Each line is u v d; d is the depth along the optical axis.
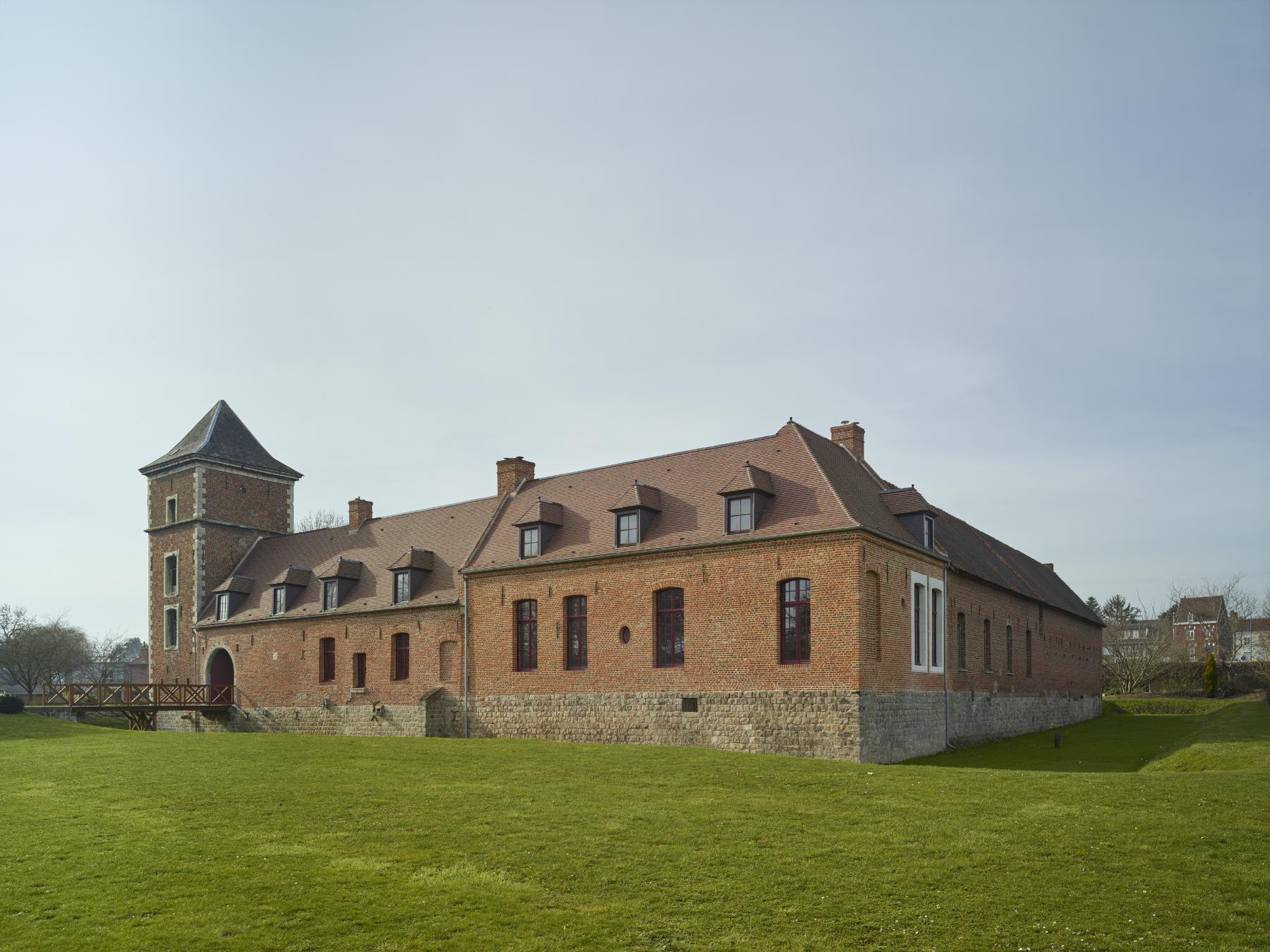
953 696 29.12
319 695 36.25
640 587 27.52
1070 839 12.64
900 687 25.62
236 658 39.66
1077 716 43.91
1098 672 49.53
